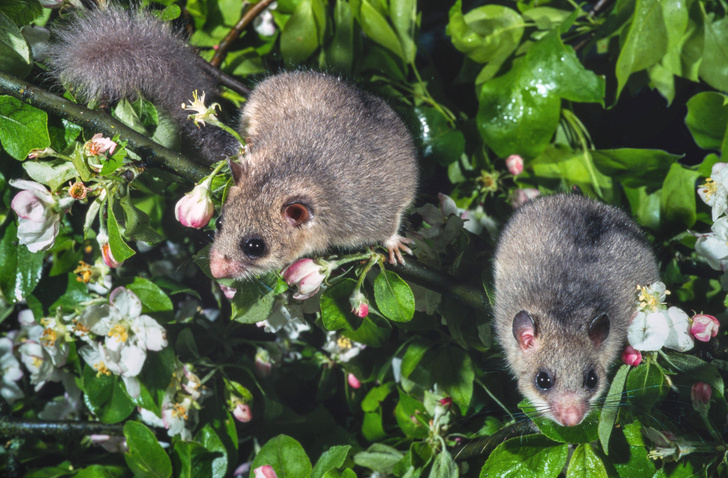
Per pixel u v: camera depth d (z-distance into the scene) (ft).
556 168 4.57
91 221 4.17
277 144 4.37
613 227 4.44
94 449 4.54
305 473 4.25
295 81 4.43
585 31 4.55
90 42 4.31
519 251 4.44
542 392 4.33
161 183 4.31
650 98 4.69
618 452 4.22
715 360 4.28
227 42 4.51
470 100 4.67
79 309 4.28
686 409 4.24
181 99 4.36
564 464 4.22
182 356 4.34
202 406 4.34
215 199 4.30
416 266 4.29
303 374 4.48
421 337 4.38
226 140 4.41
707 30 4.50
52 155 4.17
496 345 4.39
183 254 4.55
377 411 4.44
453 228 4.33
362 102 4.42
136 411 4.41
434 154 4.52
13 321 4.53
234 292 4.30
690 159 4.73
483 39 4.48
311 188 4.32
